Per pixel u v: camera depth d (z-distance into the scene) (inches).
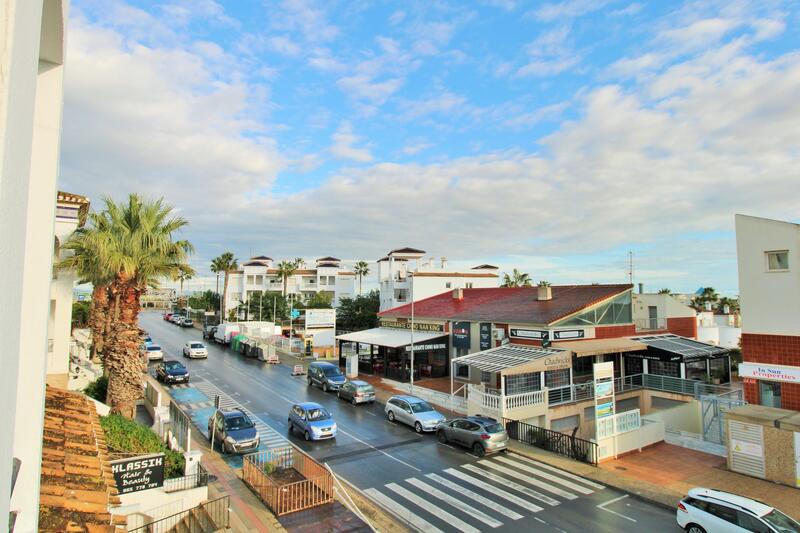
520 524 584.4
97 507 242.8
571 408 1102.4
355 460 812.6
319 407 978.7
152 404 997.2
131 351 780.6
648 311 1713.8
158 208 816.9
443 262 2972.4
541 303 1446.9
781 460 737.0
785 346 855.1
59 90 164.2
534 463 807.1
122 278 768.9
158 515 529.0
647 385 1296.8
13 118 67.0
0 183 61.2
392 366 1611.7
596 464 802.8
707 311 2309.3
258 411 1138.0
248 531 528.4
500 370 1021.2
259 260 3816.4
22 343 152.7
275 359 1847.9
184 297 5073.8
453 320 1531.7
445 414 1125.1
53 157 159.8
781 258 872.3
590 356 1323.8
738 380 1582.2
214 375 1557.6
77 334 1754.4
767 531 488.4
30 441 150.4
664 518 608.1
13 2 64.5
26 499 148.7
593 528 577.0
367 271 4072.3
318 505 604.4
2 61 61.7
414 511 616.7
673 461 833.5
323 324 2034.9
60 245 811.4
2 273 64.0
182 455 634.8
